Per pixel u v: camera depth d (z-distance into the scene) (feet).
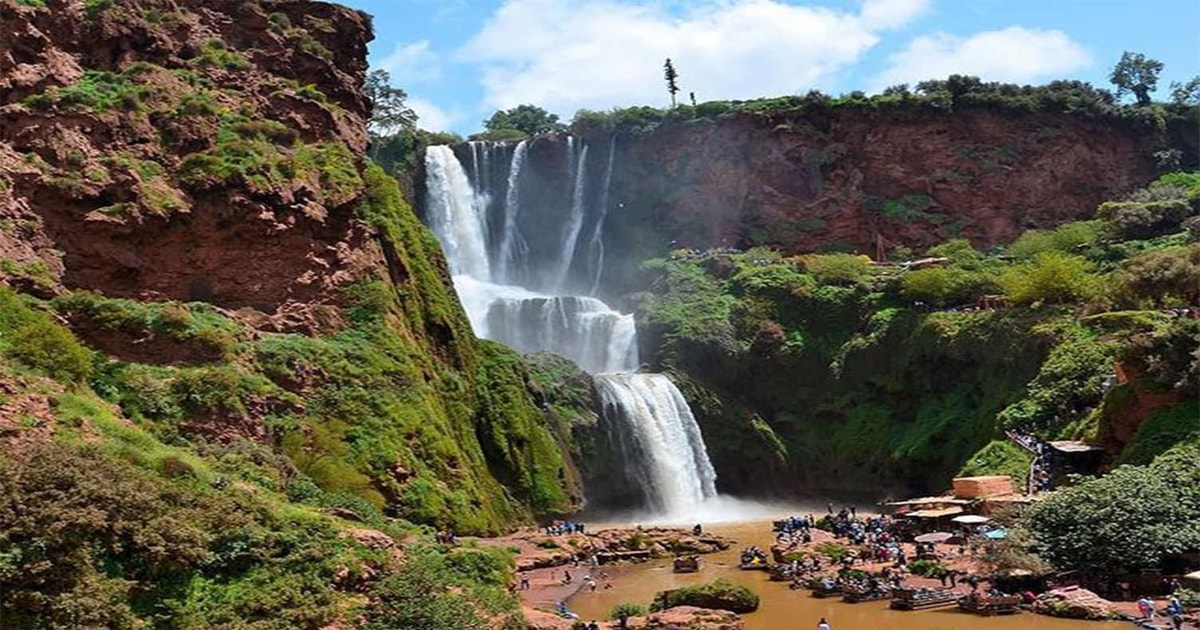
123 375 147.64
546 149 407.85
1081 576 130.41
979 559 137.69
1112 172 418.10
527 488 214.28
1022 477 193.06
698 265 351.05
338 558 99.25
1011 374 241.35
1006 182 401.29
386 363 191.52
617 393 265.95
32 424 108.06
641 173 407.44
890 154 400.88
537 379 249.75
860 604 133.08
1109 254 314.14
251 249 190.29
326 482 160.76
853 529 187.62
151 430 139.54
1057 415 211.82
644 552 185.16
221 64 217.97
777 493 282.56
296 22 245.45
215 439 149.89
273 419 163.63
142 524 90.94
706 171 401.70
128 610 84.33
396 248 220.23
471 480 191.42
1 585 80.12
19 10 185.57
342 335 195.11
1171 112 441.27
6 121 173.47
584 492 245.24
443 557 115.55
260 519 101.35
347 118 238.48
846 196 394.73
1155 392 174.40
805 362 302.45
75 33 196.65
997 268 322.55
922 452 252.21
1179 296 229.04
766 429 287.69
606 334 313.32
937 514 175.52
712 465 282.56
